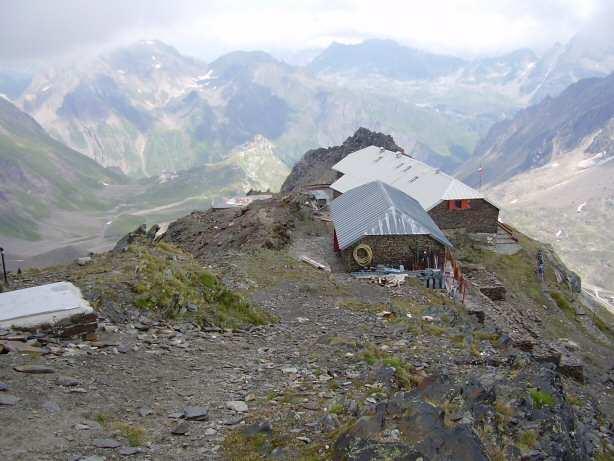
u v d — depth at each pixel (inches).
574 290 3282.5
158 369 682.8
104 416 511.2
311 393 627.5
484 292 2212.1
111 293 905.5
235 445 481.7
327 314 1208.8
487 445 489.7
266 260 1782.7
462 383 588.7
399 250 2015.3
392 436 447.5
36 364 605.0
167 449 466.3
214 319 978.7
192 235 2829.7
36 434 452.4
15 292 808.9
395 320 1153.4
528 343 1381.6
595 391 1284.4
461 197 3046.3
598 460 605.9
